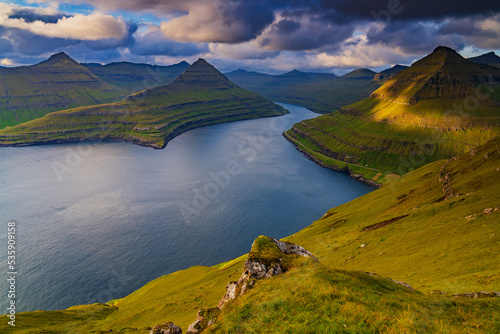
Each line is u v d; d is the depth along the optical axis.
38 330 77.69
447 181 106.38
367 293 27.19
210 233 194.88
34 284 148.00
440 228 71.06
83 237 191.50
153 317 80.12
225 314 29.02
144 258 169.00
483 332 20.59
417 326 21.23
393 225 90.19
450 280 42.44
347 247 90.19
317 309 24.81
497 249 47.59
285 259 36.41
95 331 79.00
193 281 104.31
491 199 72.38
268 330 24.02
